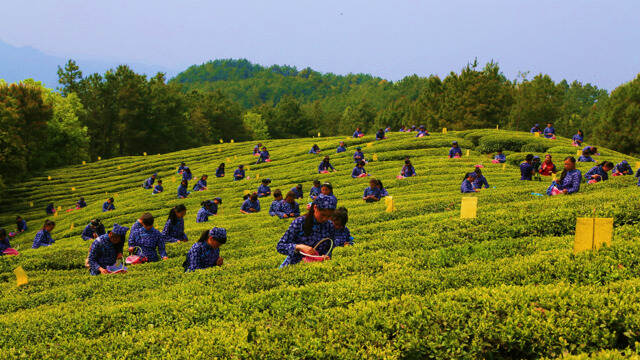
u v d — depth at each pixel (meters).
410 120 96.56
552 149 30.61
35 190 42.50
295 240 7.09
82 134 64.62
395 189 20.36
